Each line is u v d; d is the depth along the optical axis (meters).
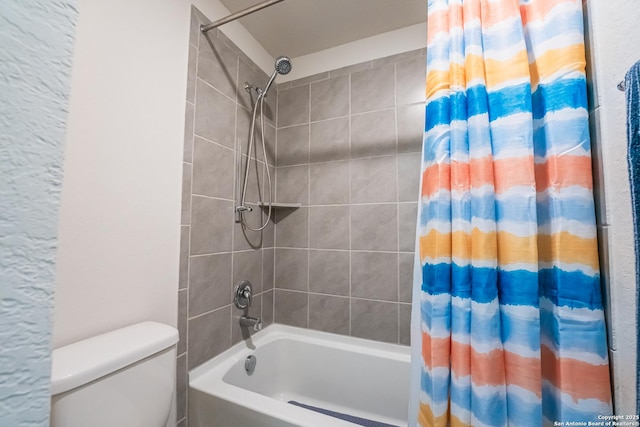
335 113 1.67
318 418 0.91
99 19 0.84
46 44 0.27
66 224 0.76
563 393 0.53
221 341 1.31
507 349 0.59
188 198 1.15
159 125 1.03
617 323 0.49
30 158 0.25
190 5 1.19
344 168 1.63
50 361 0.26
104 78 0.85
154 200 1.01
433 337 0.65
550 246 0.58
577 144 0.54
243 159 1.49
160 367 0.83
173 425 1.05
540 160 0.61
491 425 0.56
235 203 1.42
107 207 0.86
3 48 0.24
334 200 1.64
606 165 0.51
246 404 0.98
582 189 0.54
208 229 1.25
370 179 1.56
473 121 0.64
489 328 0.59
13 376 0.23
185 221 1.13
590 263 0.53
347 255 1.58
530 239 0.58
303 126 1.75
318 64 1.74
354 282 1.56
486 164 0.62
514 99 0.61
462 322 0.62
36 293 0.25
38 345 0.25
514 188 0.60
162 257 1.03
